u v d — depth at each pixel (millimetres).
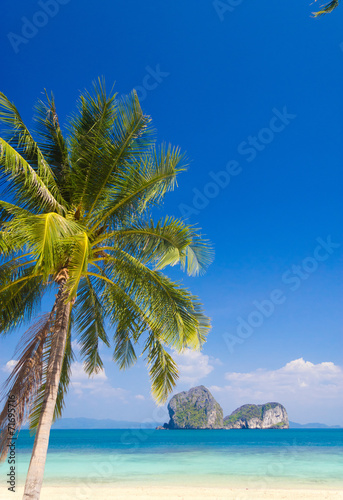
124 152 8602
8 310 9250
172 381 9555
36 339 8617
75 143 9062
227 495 14750
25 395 7980
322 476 20406
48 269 6031
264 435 95188
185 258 9820
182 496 14430
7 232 7398
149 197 8695
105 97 8859
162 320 8656
